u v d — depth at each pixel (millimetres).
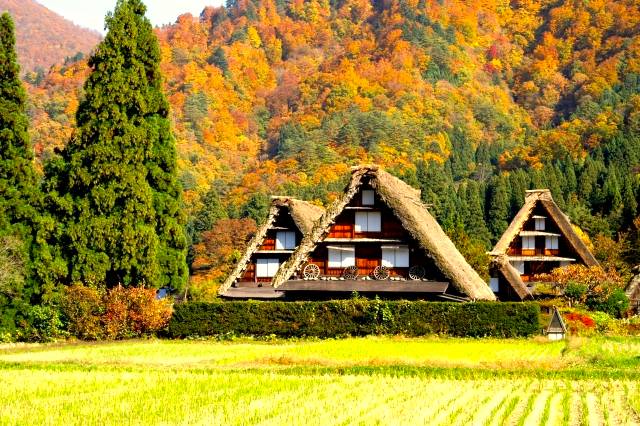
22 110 48594
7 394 25219
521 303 43406
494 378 30312
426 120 173375
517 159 151750
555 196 109125
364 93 182625
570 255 76438
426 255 47156
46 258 46750
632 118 144750
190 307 44938
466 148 164250
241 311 44594
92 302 44812
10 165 47156
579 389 27688
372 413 22281
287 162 147000
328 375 30344
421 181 114938
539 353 36906
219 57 196250
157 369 32125
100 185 48938
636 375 31078
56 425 20406
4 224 46250
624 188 105062
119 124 49625
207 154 157750
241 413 22047
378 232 49531
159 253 50250
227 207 120750
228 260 89375
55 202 48562
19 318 45344
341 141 155625
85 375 29812
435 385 28047
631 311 60594
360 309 44000
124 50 50844
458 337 43125
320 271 49844
